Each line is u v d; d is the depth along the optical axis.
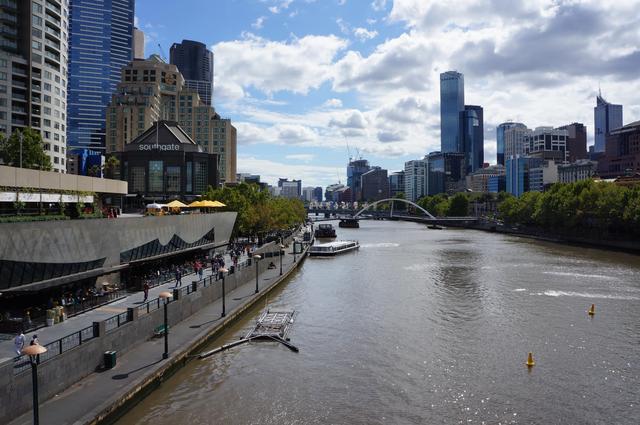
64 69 141.00
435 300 68.56
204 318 51.69
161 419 32.53
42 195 52.62
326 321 56.97
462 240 178.38
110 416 30.19
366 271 97.50
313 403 35.28
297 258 108.69
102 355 36.22
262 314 58.47
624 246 134.38
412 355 45.31
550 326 54.88
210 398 35.75
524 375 40.75
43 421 27.64
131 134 196.62
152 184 154.12
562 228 175.12
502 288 77.38
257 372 40.75
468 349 47.06
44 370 30.23
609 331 52.91
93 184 63.66
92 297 46.84
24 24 126.81
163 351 40.19
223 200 117.62
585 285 79.56
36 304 44.50
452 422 32.88
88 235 48.44
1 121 121.38
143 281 55.47
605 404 35.62
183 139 161.50
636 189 142.12
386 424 32.47
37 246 41.84
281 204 189.25
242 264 75.56
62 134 139.00
